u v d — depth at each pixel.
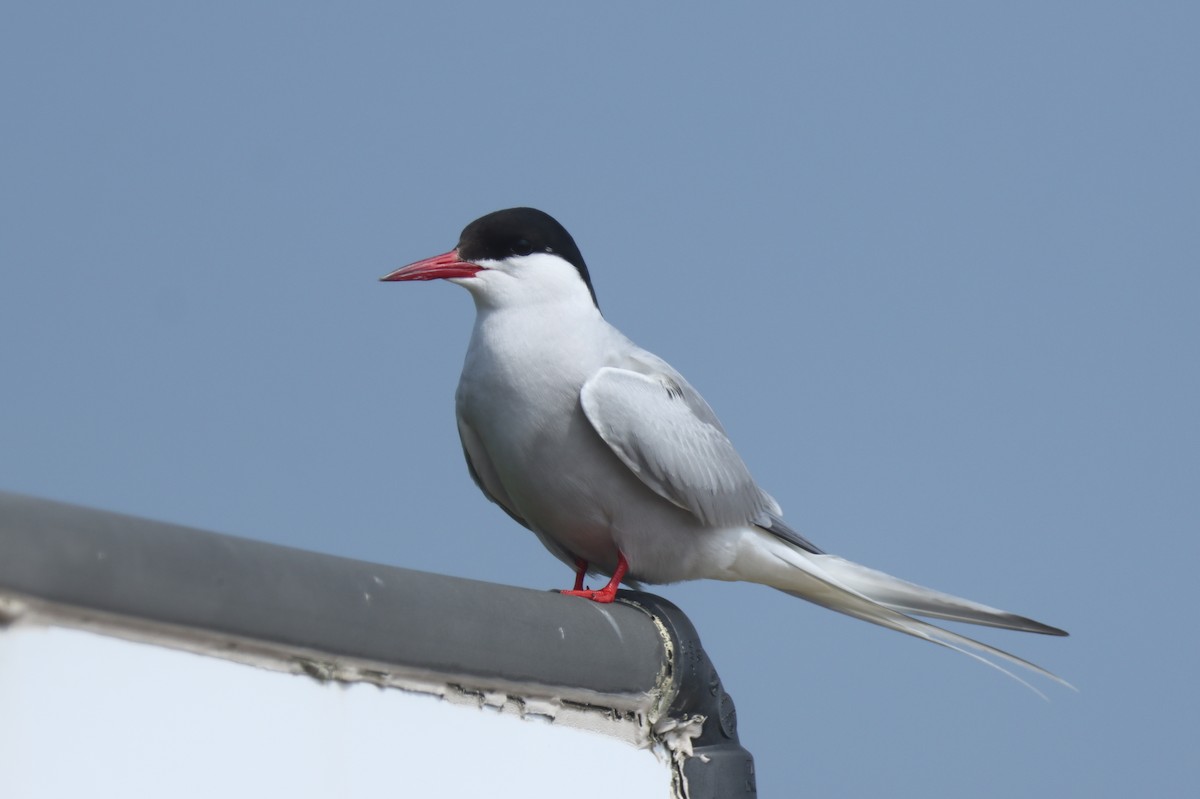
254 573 3.87
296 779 4.02
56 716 3.39
